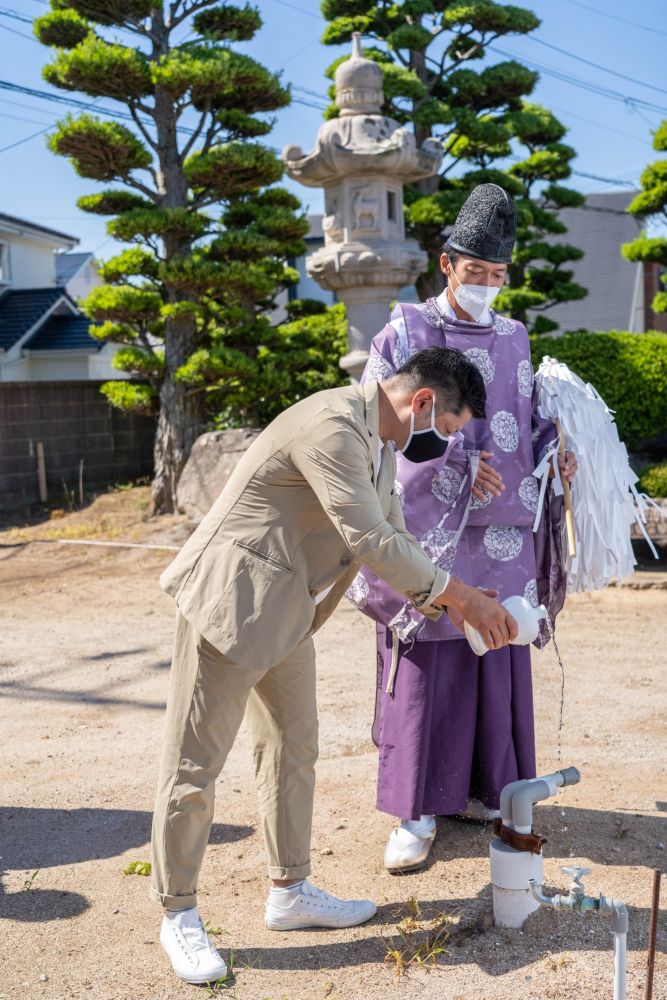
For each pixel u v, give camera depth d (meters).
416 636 2.98
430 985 2.52
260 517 2.45
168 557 9.44
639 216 13.50
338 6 14.20
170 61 9.94
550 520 3.25
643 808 3.56
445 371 2.46
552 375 3.30
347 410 2.40
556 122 15.47
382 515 2.39
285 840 2.78
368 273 9.73
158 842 2.58
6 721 4.91
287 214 11.69
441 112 12.95
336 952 2.70
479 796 3.23
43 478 12.70
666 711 4.77
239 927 2.85
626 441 10.92
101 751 4.43
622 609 7.15
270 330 12.12
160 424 11.27
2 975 2.63
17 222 20.38
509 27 13.20
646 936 2.67
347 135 9.57
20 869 3.28
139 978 2.60
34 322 19.70
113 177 10.87
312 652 2.76
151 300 10.86
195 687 2.51
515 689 3.20
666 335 11.70
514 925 2.74
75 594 8.12
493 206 3.00
